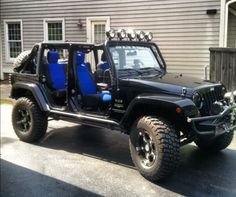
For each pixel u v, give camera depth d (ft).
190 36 33.37
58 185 12.98
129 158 15.93
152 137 12.94
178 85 13.73
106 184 13.07
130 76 15.33
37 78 17.80
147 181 13.35
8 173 14.08
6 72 45.11
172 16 33.88
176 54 34.35
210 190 12.61
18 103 18.25
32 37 42.52
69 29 39.70
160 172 12.80
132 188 12.73
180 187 12.85
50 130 20.56
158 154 12.73
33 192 12.39
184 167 14.84
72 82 16.70
